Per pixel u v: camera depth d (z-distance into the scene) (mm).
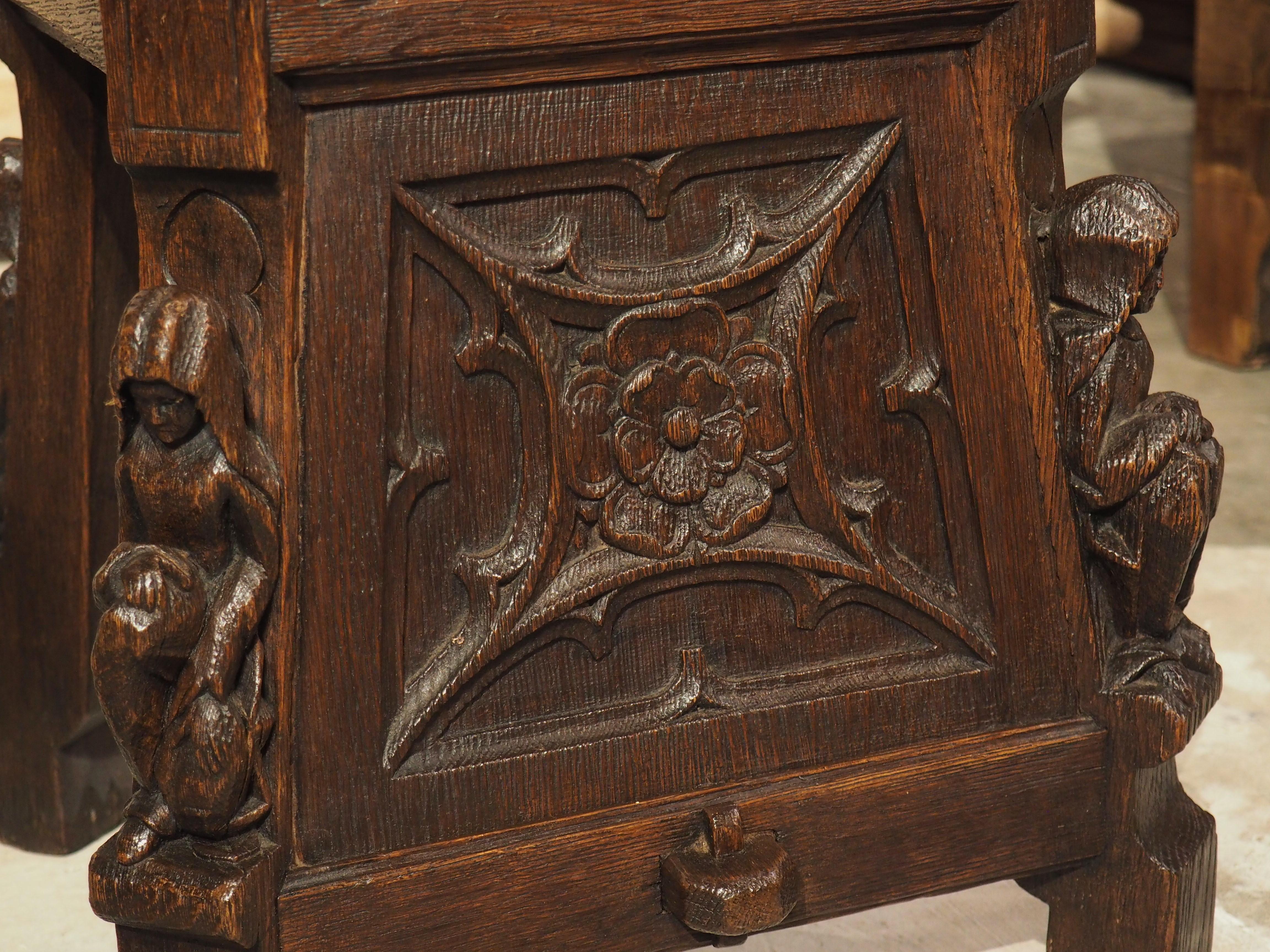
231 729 1159
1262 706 2010
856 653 1361
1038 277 1335
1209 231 3123
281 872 1212
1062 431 1350
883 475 1337
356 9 1101
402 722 1242
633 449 1263
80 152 1674
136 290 1792
